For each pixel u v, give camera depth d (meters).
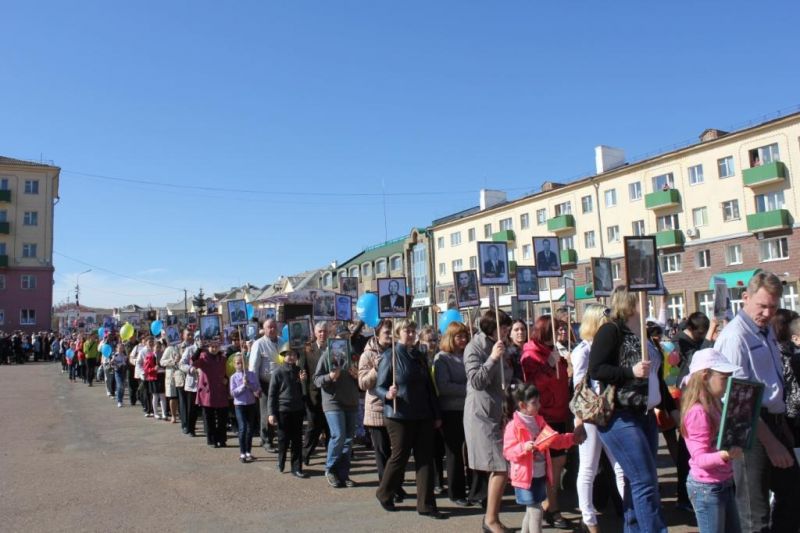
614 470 5.93
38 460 9.57
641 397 4.73
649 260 5.01
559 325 8.84
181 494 7.48
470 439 5.88
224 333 14.48
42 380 26.55
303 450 9.23
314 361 9.04
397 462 6.63
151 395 15.25
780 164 35.22
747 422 3.89
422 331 9.95
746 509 4.56
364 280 70.88
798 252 34.56
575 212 48.22
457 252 59.53
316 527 6.16
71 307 111.75
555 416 6.41
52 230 56.84
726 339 4.64
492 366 5.85
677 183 41.06
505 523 6.21
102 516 6.57
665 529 4.56
